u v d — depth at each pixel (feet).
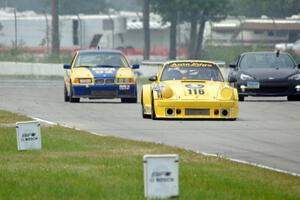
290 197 100.99
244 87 286.46
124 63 287.89
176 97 209.36
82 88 275.39
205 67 221.25
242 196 100.22
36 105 263.70
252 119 214.90
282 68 294.66
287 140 167.53
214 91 211.00
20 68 561.84
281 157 142.41
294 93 286.25
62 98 302.25
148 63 515.91
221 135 175.73
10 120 200.64
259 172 119.85
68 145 150.20
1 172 115.65
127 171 116.37
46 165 123.24
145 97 216.74
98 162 126.93
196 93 210.18
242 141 165.17
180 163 126.41
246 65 298.76
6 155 135.64
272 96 293.43
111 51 291.58
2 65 565.53
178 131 182.91
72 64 286.87
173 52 641.81
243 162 132.26
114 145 150.71
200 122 203.82
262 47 611.06
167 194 93.15
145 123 201.26
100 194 98.99
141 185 104.83
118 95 278.46
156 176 92.94
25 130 143.02
